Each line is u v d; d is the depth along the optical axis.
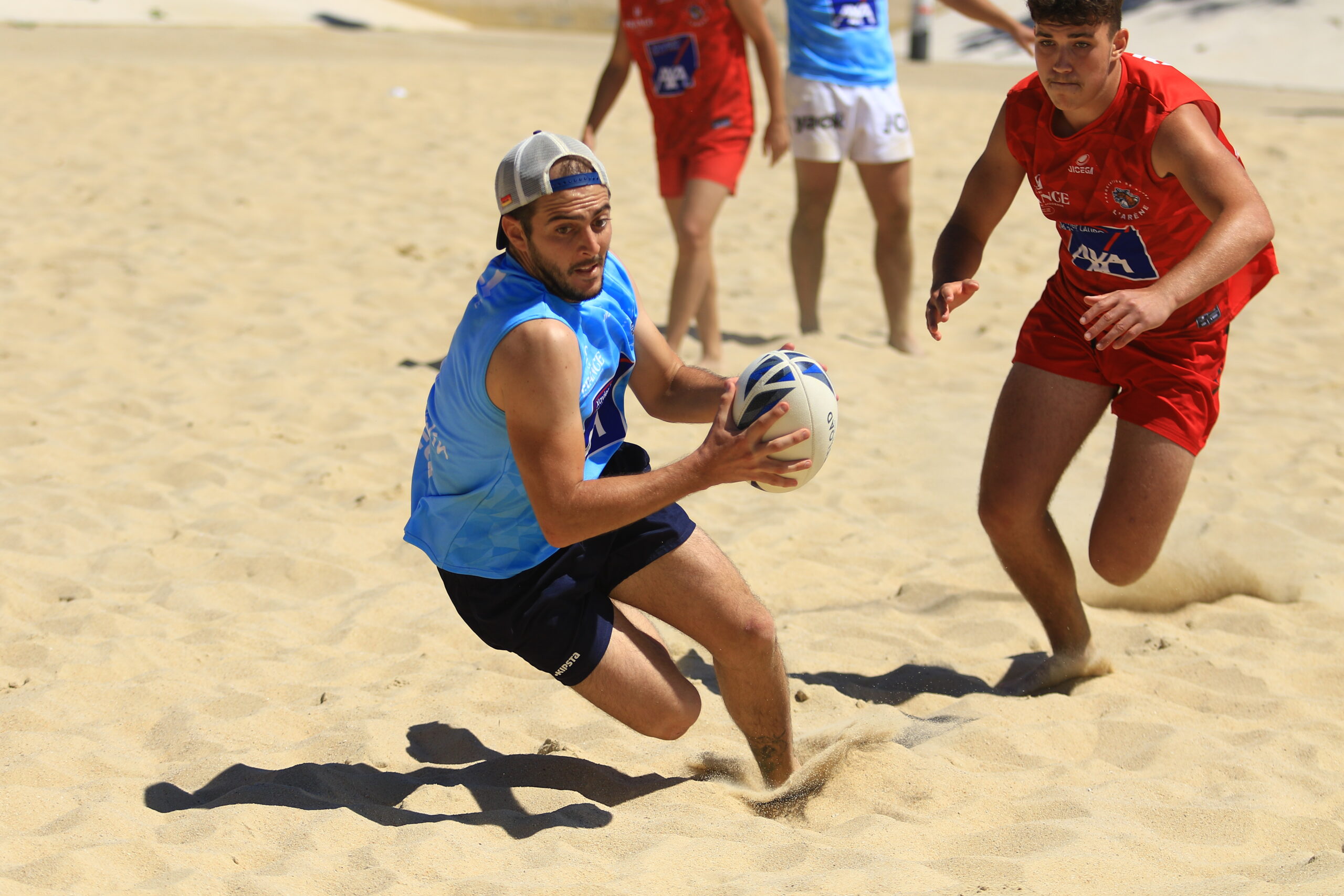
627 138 44.97
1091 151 11.53
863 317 28.08
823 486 19.42
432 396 10.11
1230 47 74.31
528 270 9.57
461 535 10.06
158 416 21.66
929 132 46.84
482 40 75.50
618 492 9.34
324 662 13.89
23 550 16.53
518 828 10.22
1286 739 11.63
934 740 11.83
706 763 11.60
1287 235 33.75
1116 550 12.30
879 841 9.84
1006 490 12.52
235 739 12.04
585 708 12.84
